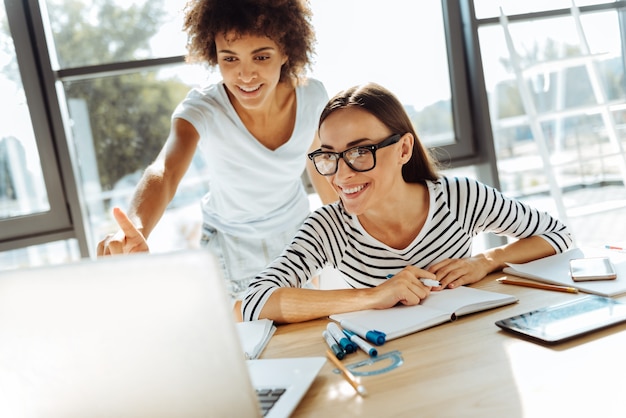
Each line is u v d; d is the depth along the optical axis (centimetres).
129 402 58
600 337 79
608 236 276
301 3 164
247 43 150
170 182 146
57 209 211
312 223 131
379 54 240
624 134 277
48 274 55
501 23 236
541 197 269
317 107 179
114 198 221
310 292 111
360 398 71
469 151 257
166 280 54
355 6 234
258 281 119
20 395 59
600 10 269
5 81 202
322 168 117
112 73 214
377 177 114
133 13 214
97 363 57
